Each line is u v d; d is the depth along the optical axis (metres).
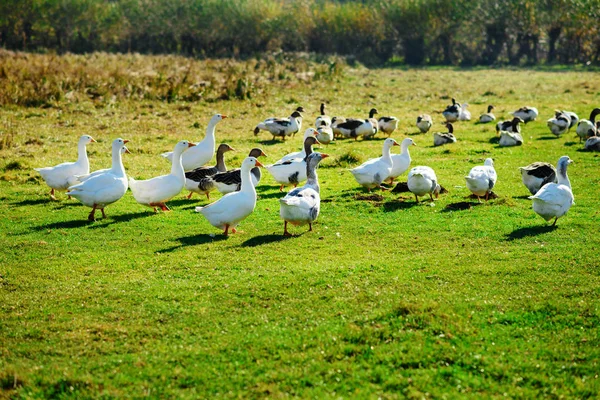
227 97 34.78
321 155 14.50
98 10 66.69
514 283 10.67
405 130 28.17
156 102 32.59
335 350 8.57
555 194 13.32
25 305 10.27
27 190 17.72
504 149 23.12
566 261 11.55
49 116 28.20
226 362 8.42
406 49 69.31
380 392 7.65
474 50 70.62
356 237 13.45
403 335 8.93
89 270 11.77
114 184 14.82
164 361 8.46
